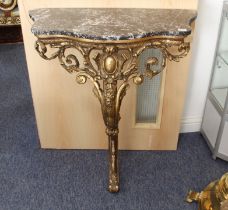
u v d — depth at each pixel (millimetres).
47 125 1588
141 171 1520
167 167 1547
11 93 2197
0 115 1950
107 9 1222
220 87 1632
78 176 1494
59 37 1005
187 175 1500
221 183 1233
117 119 1238
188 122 1761
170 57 1093
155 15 1150
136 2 1278
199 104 1713
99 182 1459
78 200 1371
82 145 1658
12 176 1494
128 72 1087
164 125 1581
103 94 1153
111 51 989
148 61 1111
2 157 1611
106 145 1653
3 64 2607
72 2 1279
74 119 1568
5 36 2969
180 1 1269
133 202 1360
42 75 1434
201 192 1341
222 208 1191
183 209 1330
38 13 1162
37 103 1517
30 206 1346
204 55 1560
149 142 1640
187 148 1677
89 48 1018
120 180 1464
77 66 1112
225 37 1491
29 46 1358
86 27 1007
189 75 1608
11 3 2699
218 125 1531
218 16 1459
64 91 1479
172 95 1490
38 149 1668
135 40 971
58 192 1410
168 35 999
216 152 1564
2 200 1373
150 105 1575
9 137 1756
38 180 1473
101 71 1095
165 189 1423
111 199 1375
